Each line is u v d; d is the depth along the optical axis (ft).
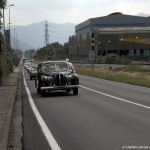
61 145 20.47
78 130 25.04
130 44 375.86
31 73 115.65
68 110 36.68
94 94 55.98
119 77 103.30
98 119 29.99
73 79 53.62
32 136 23.32
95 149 19.25
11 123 29.27
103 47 385.29
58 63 56.03
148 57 287.48
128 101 44.83
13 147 20.45
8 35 198.80
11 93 56.70
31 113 35.24
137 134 23.15
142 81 82.74
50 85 52.95
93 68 209.97
